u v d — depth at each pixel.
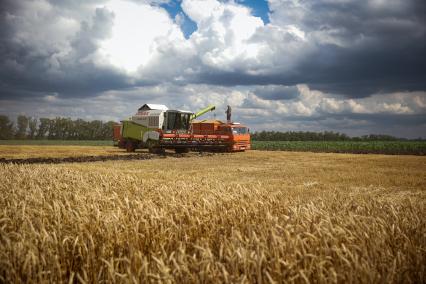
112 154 31.64
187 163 23.38
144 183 9.04
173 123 33.22
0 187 7.75
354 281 3.13
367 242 3.96
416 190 12.59
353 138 94.94
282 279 3.18
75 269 3.83
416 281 3.58
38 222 4.32
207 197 6.20
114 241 4.19
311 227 4.39
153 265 3.51
